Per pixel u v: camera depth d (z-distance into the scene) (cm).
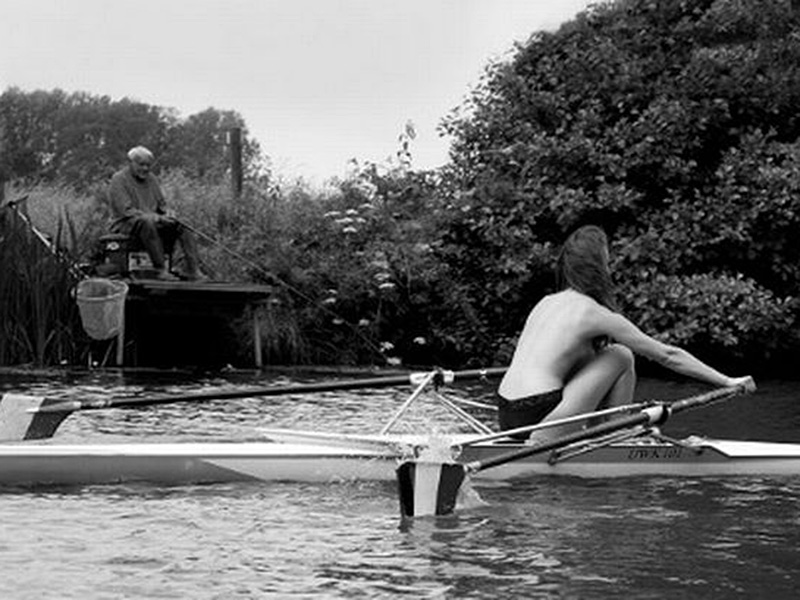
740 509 650
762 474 753
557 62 1786
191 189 1903
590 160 1634
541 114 1770
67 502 648
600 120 1681
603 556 550
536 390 743
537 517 627
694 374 752
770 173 1557
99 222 1703
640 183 1658
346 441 735
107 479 698
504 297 1656
